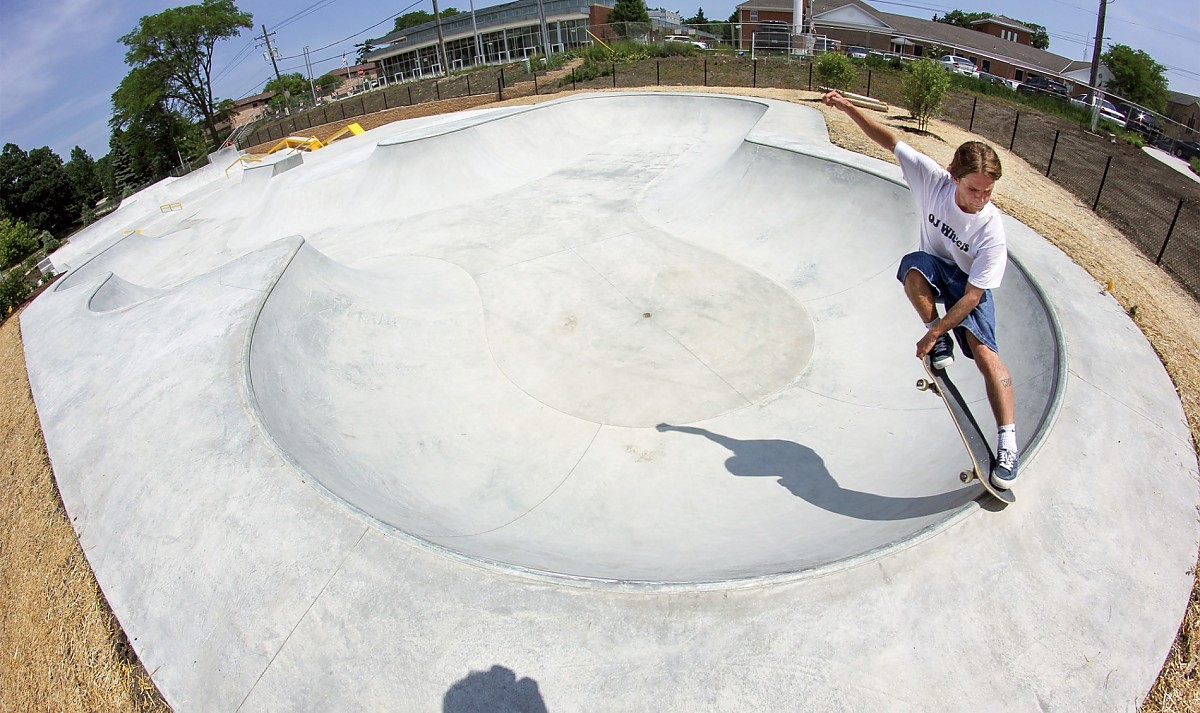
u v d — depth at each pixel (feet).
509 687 12.03
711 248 39.14
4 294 61.93
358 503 16.85
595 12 171.63
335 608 13.82
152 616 15.02
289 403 22.82
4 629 17.47
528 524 19.06
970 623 12.37
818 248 35.32
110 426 21.61
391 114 109.70
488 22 179.22
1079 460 15.74
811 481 19.84
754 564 14.25
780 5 167.12
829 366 26.94
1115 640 12.31
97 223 103.86
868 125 12.34
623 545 17.19
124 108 195.52
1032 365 19.34
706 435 23.52
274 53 187.42
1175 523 14.55
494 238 45.24
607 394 26.66
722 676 11.80
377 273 40.11
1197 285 31.89
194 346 24.21
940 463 17.58
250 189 81.41
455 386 27.86
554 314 33.63
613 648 12.37
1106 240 36.99
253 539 15.60
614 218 45.98
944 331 11.76
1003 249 10.89
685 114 68.80
